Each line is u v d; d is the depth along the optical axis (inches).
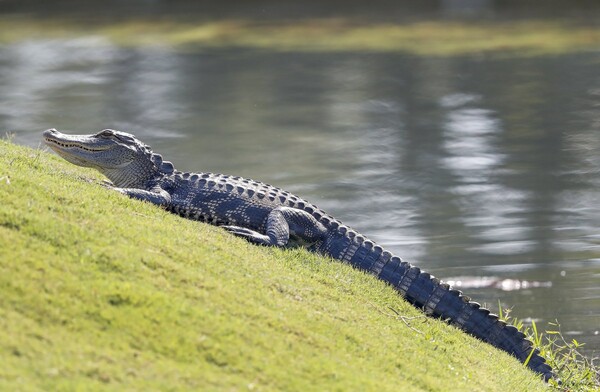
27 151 1408.7
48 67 4384.8
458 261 1962.4
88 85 3959.2
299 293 1031.0
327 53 4702.3
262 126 3321.9
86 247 901.2
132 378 740.7
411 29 5255.9
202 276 949.8
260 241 1176.8
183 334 823.7
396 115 3506.4
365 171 2736.2
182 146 3014.3
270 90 3932.1
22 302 783.7
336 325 974.4
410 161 2851.9
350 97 3786.9
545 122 3351.4
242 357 824.3
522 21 5349.4
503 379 1065.5
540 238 2108.8
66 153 1253.1
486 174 2699.3
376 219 2288.4
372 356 942.4
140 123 3319.4
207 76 4202.8
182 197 1261.1
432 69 4298.7
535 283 1803.6
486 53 4616.1
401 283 1225.4
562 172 2709.2
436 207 2394.2
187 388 750.5
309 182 2620.6
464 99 3730.3
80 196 1060.5
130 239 975.0
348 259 1243.2
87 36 5206.7
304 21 5526.6
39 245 873.5
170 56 4670.3
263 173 2706.7
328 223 1266.0
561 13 5526.6
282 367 833.5
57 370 717.3
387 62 4483.3
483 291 1769.2
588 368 1298.0
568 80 3998.5
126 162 1267.2
